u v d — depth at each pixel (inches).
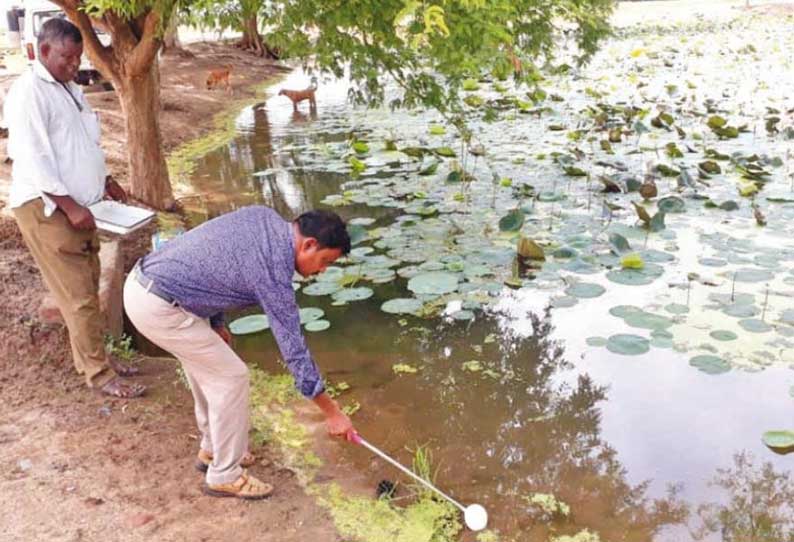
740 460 146.9
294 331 114.1
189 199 319.0
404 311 208.1
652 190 288.7
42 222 145.4
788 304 202.5
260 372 182.9
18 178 143.2
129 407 158.7
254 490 132.0
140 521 124.6
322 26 232.4
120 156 359.3
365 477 143.0
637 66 681.0
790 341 185.0
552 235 257.8
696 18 1082.7
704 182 307.4
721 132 390.6
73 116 145.6
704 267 227.3
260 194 324.2
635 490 139.6
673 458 148.3
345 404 168.9
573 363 184.1
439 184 322.7
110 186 168.1
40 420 152.1
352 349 193.6
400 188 318.3
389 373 182.4
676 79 617.3
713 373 173.5
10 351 171.3
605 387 173.5
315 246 111.7
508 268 234.1
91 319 157.8
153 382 171.0
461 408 167.6
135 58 266.4
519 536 127.6
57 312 176.1
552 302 211.0
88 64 497.7
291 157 389.7
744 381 171.8
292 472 143.0
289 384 177.5
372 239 260.8
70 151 145.0
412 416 164.7
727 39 868.6
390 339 198.5
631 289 217.2
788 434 151.3
